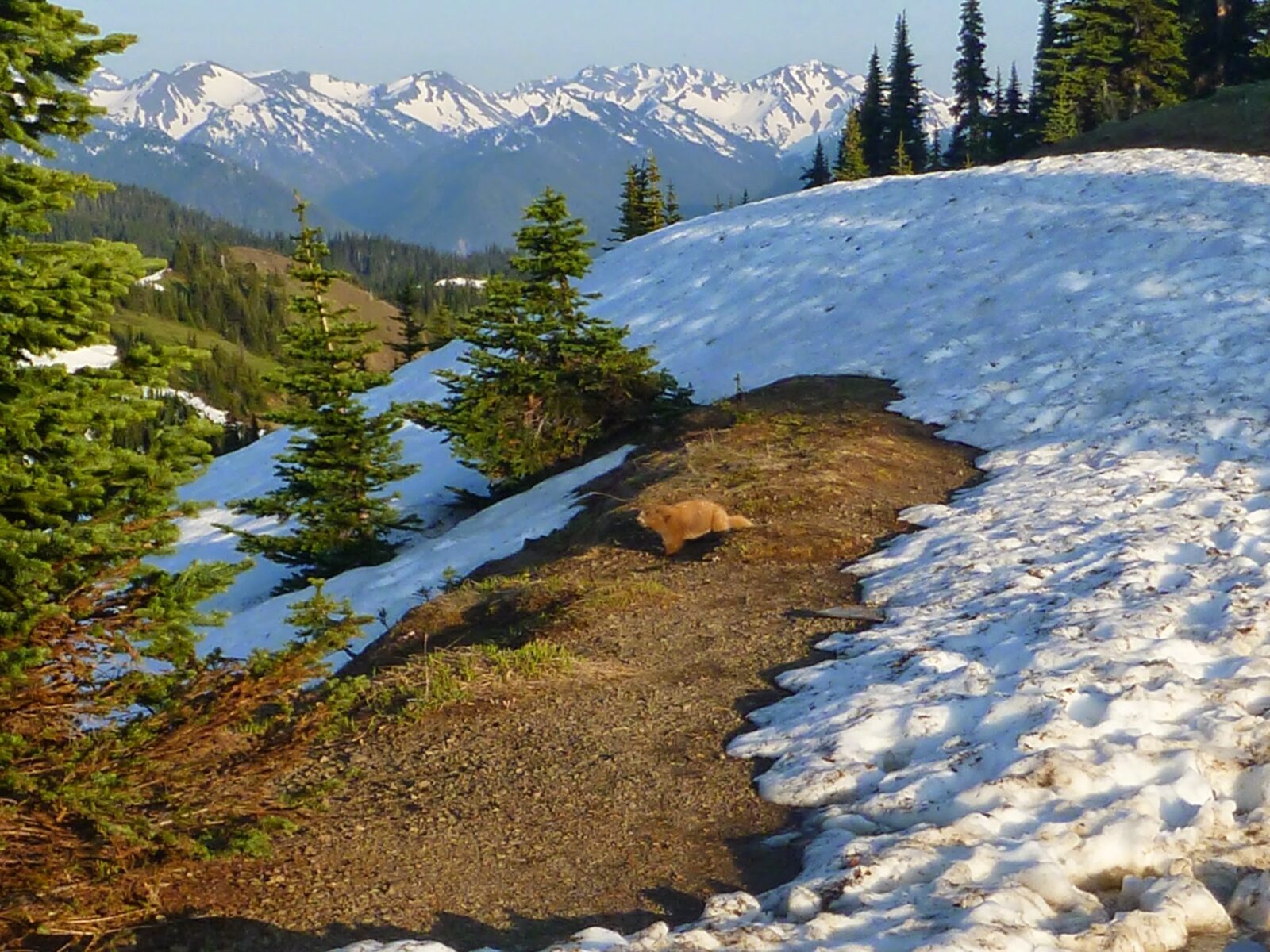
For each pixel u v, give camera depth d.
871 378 22.16
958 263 26.78
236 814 5.91
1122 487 13.57
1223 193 26.64
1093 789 6.19
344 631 6.27
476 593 12.46
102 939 5.53
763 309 28.02
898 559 12.17
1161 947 4.86
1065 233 26.36
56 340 5.53
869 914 5.08
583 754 7.71
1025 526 12.48
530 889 6.01
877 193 34.81
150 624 5.49
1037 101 68.06
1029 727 6.94
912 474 16.16
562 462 21.86
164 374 5.88
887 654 8.95
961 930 4.70
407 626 11.99
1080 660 7.99
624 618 10.86
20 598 5.17
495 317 21.61
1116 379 18.44
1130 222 25.84
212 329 162.38
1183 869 5.43
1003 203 30.05
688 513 13.15
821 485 14.98
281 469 19.34
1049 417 17.73
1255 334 19.02
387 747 8.03
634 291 33.06
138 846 5.42
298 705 9.12
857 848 5.78
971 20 76.31
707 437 18.80
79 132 6.24
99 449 5.53
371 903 5.89
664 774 7.35
